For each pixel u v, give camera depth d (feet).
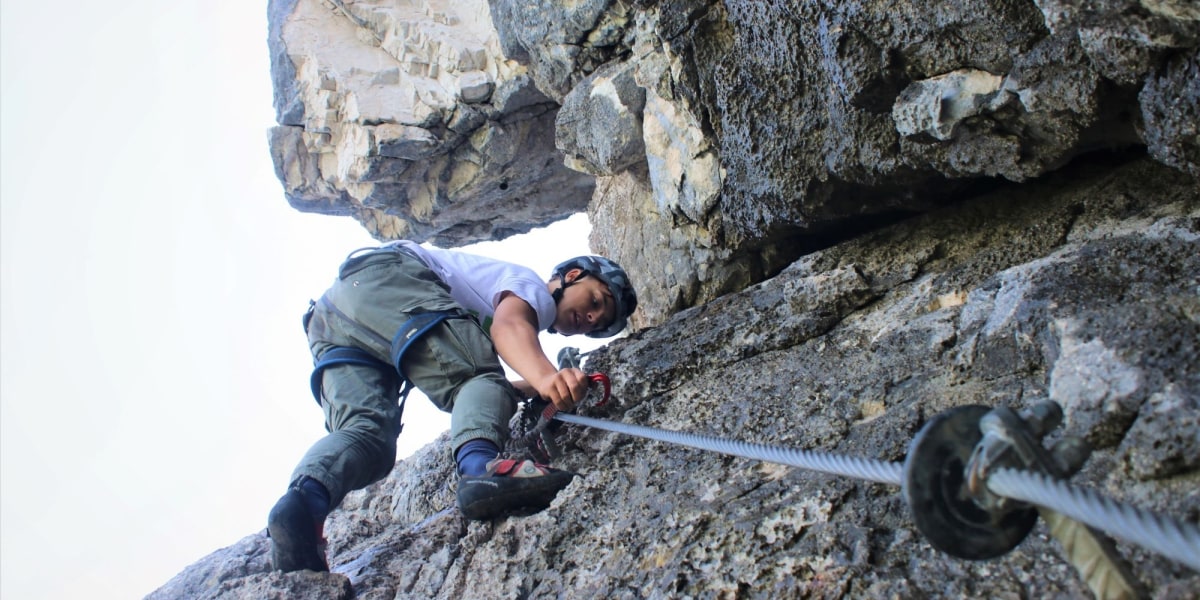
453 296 9.93
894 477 4.03
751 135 9.72
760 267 11.34
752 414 7.98
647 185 12.65
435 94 15.70
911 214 9.93
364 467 8.66
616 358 9.89
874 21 7.84
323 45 16.53
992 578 5.12
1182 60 6.30
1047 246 8.25
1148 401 5.24
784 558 5.98
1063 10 6.45
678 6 9.98
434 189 16.90
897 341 8.05
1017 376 6.65
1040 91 7.20
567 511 7.77
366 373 9.29
